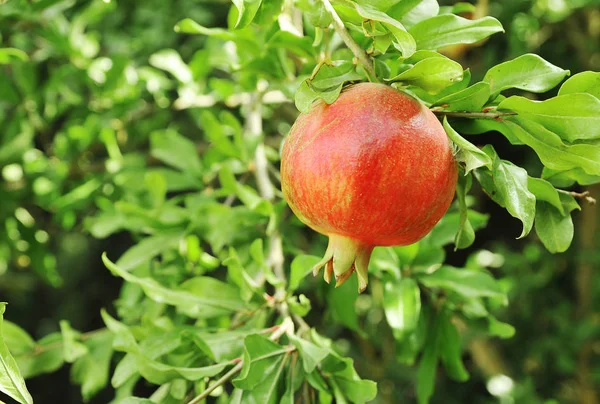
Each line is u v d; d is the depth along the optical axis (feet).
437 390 6.89
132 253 3.51
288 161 2.39
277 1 2.64
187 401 2.92
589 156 2.47
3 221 4.55
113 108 4.66
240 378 2.66
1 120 4.85
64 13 5.60
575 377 6.15
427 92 2.51
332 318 3.65
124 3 5.93
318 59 3.08
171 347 2.89
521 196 2.45
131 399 2.67
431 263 3.32
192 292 3.06
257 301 3.03
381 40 2.55
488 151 2.49
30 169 4.67
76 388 8.48
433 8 2.68
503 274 6.49
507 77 2.56
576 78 2.49
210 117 3.58
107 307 8.36
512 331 3.32
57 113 4.74
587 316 6.15
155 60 4.29
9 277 7.85
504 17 5.41
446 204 2.40
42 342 3.51
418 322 3.35
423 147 2.34
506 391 5.78
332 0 2.50
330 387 2.89
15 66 4.47
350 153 2.32
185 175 3.86
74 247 8.10
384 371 5.94
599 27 6.05
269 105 4.97
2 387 2.52
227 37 3.24
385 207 2.33
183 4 5.73
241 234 3.43
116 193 4.47
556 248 2.66
